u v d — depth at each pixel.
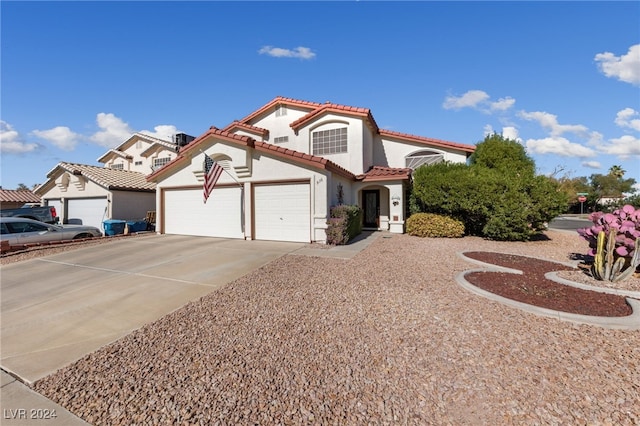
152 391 3.04
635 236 6.28
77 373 3.42
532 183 12.42
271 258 9.02
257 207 12.79
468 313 4.72
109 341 4.20
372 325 4.39
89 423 2.64
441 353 3.60
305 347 3.83
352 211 12.74
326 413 2.68
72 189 19.11
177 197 14.80
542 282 6.29
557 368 3.26
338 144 16.09
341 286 6.20
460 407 2.72
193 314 4.98
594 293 5.59
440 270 7.41
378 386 3.03
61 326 4.73
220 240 12.81
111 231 15.70
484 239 13.00
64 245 11.76
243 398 2.90
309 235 11.85
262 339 4.07
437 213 14.58
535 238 13.28
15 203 20.83
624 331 4.05
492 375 3.16
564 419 2.55
